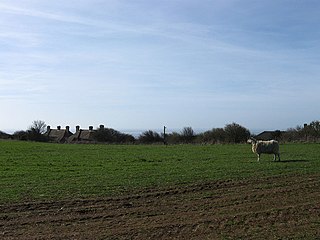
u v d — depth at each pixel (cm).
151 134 9019
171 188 2262
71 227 1527
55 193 2111
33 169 3117
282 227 1491
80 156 4381
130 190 2202
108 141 9512
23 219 1641
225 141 7875
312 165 3203
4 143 7019
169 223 1558
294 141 7138
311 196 2025
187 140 8688
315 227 1480
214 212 1723
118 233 1439
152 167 3206
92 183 2414
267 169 2970
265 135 7844
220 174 2733
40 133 10762
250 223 1550
